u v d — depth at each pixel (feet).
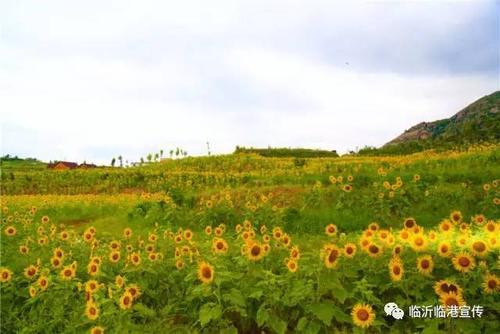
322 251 21.12
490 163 60.75
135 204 63.10
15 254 32.37
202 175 94.53
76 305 22.41
